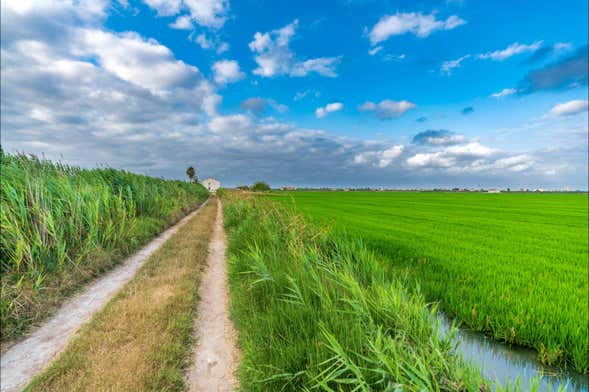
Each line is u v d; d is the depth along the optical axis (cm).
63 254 573
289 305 372
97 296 523
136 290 523
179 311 438
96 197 862
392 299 342
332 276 457
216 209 2509
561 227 1677
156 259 741
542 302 505
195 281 588
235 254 768
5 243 520
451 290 574
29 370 312
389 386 208
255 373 275
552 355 372
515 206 4034
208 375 312
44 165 1002
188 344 368
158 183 2055
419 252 898
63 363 305
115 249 762
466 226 1669
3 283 470
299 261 516
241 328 390
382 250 917
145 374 288
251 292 464
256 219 1046
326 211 2716
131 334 363
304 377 254
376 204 4200
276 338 310
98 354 321
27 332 391
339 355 229
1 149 956
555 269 732
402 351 243
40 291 484
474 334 452
